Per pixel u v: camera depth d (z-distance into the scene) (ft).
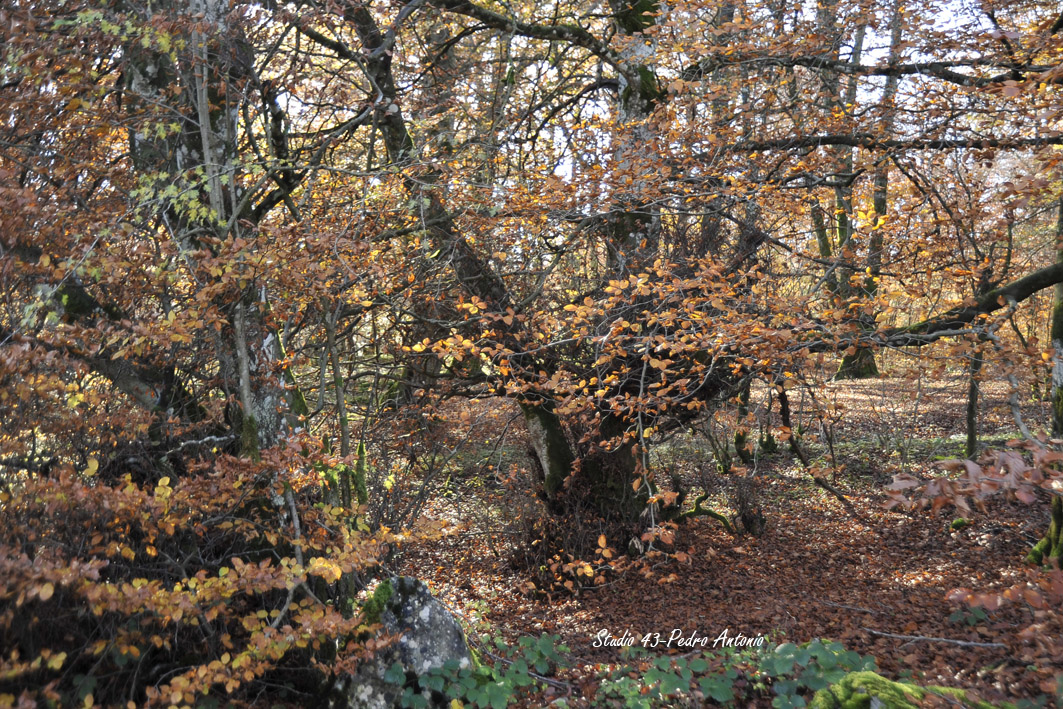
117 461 15.03
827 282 24.90
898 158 24.82
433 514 31.53
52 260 14.17
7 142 14.65
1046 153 15.35
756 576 29.81
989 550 29.01
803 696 15.39
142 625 13.64
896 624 22.61
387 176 21.47
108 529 13.46
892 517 34.99
